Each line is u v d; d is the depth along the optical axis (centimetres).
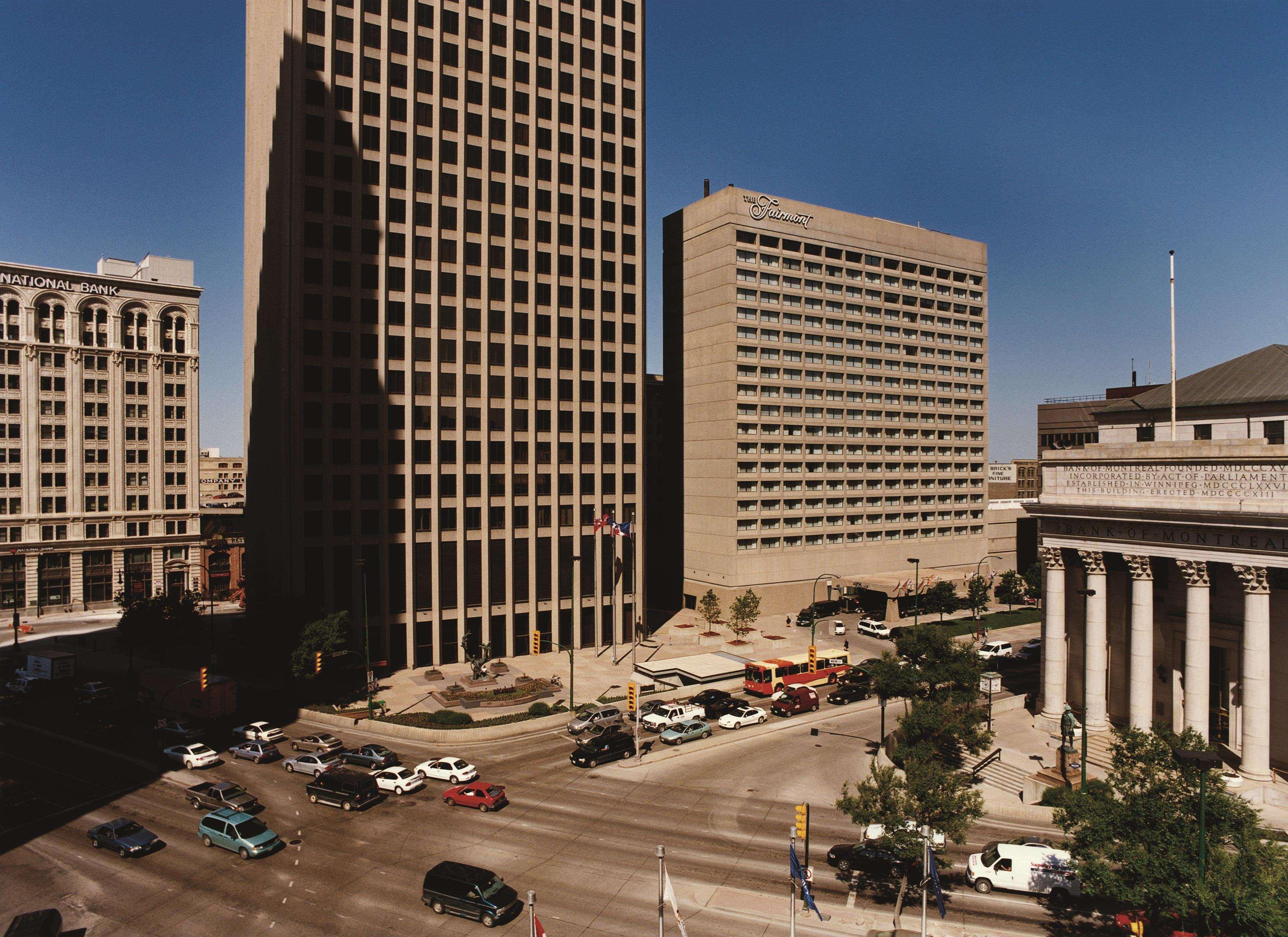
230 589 11512
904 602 10244
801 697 5972
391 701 6216
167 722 5278
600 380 8319
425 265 7344
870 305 10762
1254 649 4041
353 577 7000
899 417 11081
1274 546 3950
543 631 7944
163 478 10950
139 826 3662
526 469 7838
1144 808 2702
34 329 10012
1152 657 4747
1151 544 4512
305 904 3086
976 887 3253
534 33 7919
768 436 9838
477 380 7594
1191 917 2706
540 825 3856
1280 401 5069
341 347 6962
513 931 2883
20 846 3612
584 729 5372
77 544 10262
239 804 3966
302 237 6769
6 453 9888
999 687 5419
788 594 9894
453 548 7450
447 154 7450
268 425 7644
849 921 2961
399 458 7200
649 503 12325
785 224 10038
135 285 10719
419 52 7319
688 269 10306
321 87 6869
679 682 6750
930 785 3216
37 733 5441
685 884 3250
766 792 4306
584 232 8269
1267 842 2806
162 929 2906
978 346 12019
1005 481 16988
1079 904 3123
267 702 6181
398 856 3506
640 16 8675
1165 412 5753
